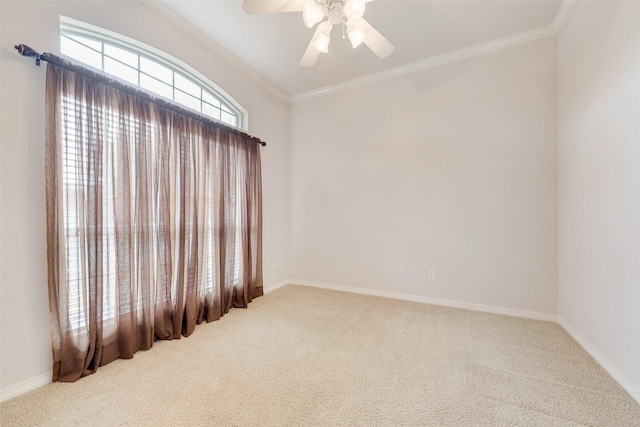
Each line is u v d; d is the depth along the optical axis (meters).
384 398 1.52
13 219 1.55
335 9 1.67
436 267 3.14
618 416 1.38
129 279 2.00
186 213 2.44
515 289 2.77
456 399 1.52
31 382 1.60
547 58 2.61
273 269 3.81
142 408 1.45
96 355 1.81
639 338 1.48
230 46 2.85
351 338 2.28
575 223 2.22
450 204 3.06
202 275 2.62
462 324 2.56
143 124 2.11
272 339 2.28
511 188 2.77
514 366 1.84
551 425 1.33
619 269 1.65
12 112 1.54
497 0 2.22
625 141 1.59
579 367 1.83
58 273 1.67
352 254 3.66
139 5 2.18
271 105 3.74
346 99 3.67
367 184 3.55
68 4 1.77
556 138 2.58
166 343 2.21
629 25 1.55
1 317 1.51
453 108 3.03
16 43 1.54
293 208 4.10
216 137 2.78
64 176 1.70
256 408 1.45
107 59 2.12
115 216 1.94
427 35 2.68
